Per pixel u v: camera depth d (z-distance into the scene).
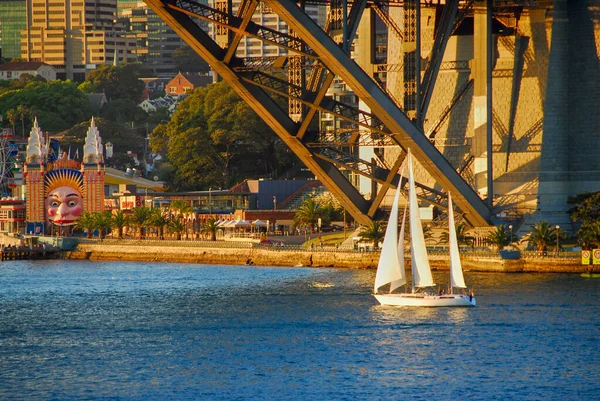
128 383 197.75
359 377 199.25
